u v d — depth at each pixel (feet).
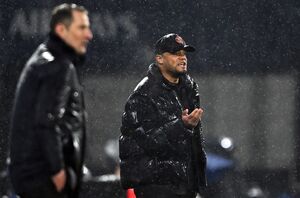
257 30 169.99
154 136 63.10
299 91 175.32
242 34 169.58
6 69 159.53
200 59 170.19
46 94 46.14
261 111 176.24
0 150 148.66
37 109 46.01
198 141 64.69
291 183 171.42
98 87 167.12
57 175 46.06
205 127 175.63
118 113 168.25
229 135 175.73
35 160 46.50
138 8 164.76
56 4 162.30
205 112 175.11
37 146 46.37
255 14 169.58
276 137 176.76
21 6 160.97
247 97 175.32
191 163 64.85
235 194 141.59
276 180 173.88
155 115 63.67
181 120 63.16
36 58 47.50
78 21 48.16
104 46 165.89
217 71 171.42
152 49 165.99
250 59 171.73
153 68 64.69
